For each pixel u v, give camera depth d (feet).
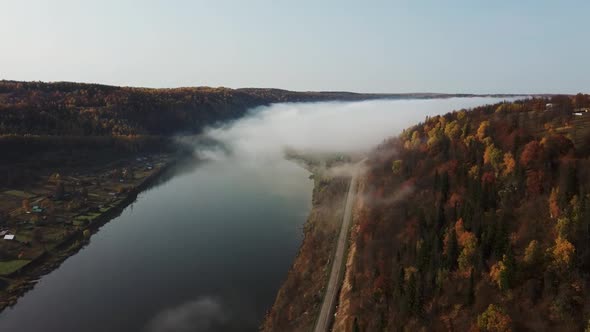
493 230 279.49
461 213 316.81
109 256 444.96
